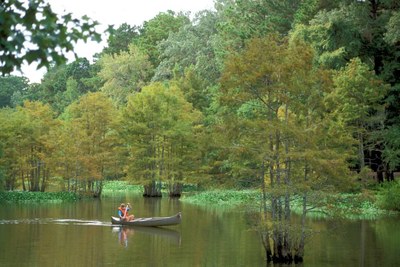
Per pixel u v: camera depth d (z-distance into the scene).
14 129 59.12
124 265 23.66
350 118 45.56
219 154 24.42
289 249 23.80
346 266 23.14
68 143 59.34
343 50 49.12
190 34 88.94
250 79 23.64
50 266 23.34
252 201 24.31
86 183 63.00
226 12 73.44
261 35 63.78
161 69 89.50
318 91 24.19
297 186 22.48
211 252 26.66
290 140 23.72
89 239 30.56
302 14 57.88
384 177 59.25
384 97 52.38
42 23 6.25
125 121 64.06
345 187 23.92
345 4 53.66
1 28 6.10
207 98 77.50
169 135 62.62
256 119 24.00
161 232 33.38
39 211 44.66
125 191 75.06
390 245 28.31
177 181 61.97
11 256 25.48
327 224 33.38
